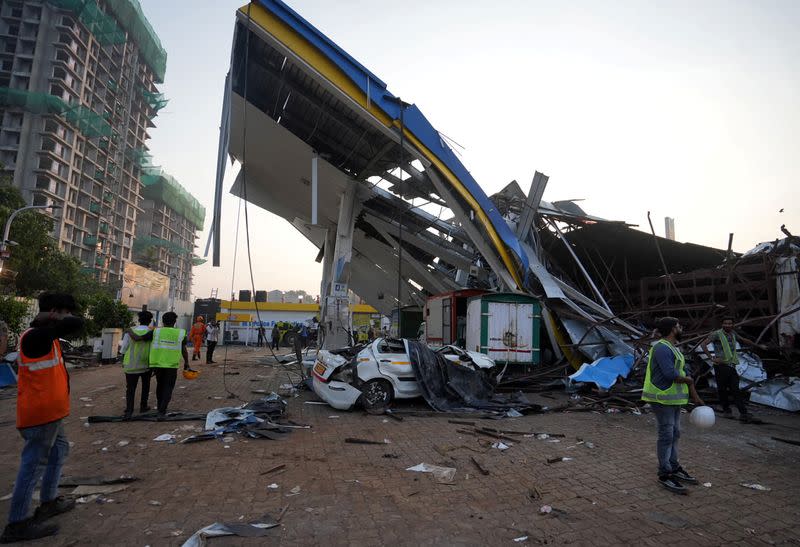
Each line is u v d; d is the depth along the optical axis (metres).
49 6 90.25
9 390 10.55
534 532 3.58
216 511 3.86
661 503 4.21
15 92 82.00
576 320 14.01
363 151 17.19
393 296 28.17
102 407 8.49
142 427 6.90
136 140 122.50
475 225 15.80
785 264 10.79
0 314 14.62
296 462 5.28
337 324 17.17
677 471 4.73
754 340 11.12
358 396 8.41
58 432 3.77
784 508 4.12
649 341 11.73
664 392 4.62
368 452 5.79
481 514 3.91
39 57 88.00
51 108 86.31
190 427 6.90
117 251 109.31
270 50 13.73
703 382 10.88
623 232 16.31
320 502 4.11
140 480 4.59
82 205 95.38
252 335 41.34
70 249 90.44
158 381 7.58
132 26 114.38
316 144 17.84
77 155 93.81
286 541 3.37
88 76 99.00
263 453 5.62
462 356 10.80
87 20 95.94
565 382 11.80
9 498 4.07
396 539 3.43
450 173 15.00
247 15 12.12
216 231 11.94
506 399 9.83
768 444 6.46
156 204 150.00
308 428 7.08
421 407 9.13
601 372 10.81
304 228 26.48
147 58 124.69
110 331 17.38
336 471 5.00
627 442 6.51
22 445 5.86
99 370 15.12
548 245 18.23
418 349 9.29
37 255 32.91
